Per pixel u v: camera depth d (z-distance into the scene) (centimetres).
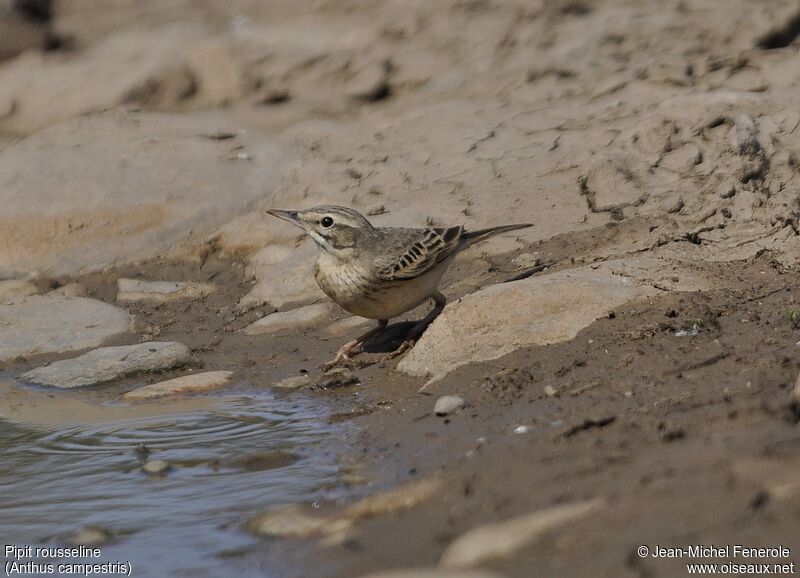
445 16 2038
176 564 827
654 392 988
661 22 1967
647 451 850
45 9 2148
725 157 1498
